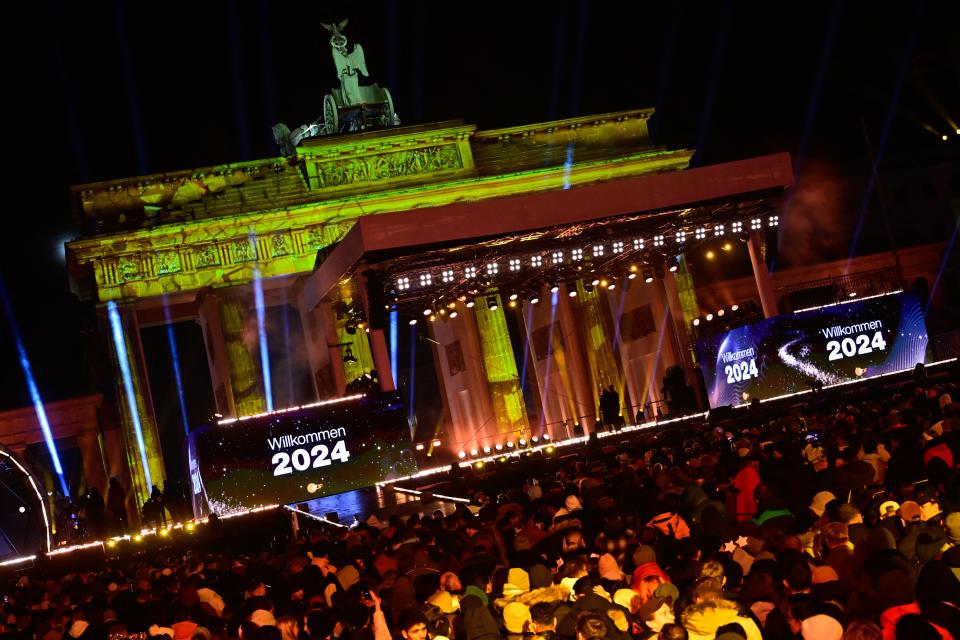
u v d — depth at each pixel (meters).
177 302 82.44
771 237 100.62
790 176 58.72
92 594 29.31
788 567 15.09
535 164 87.88
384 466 54.47
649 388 79.19
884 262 108.44
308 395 95.50
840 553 16.19
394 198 82.31
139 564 41.22
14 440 86.88
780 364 58.41
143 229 77.50
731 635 13.01
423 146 85.25
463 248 55.81
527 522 25.30
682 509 24.50
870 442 28.31
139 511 74.44
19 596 33.50
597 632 13.34
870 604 13.51
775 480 25.12
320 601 20.69
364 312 58.12
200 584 26.64
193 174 80.81
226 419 54.41
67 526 59.12
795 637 14.14
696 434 52.53
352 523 47.50
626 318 80.50
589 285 69.50
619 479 30.47
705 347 62.06
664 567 18.77
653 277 64.69
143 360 77.19
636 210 56.22
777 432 35.88
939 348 74.56
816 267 103.06
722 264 100.50
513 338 107.00
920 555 16.00
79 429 88.50
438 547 26.06
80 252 77.25
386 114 86.50
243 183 81.81
